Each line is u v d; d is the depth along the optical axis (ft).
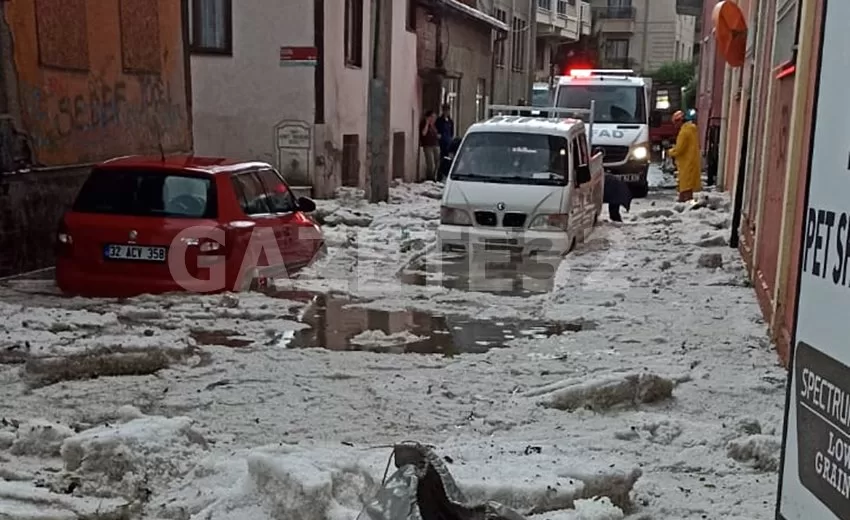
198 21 66.64
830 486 8.53
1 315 27.07
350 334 28.58
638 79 83.41
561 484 14.12
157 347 23.56
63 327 26.35
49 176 37.14
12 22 34.68
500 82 136.46
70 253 31.50
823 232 8.90
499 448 16.89
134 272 31.19
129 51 44.32
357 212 58.90
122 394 21.22
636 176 78.48
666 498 15.46
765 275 32.07
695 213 61.87
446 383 22.88
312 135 67.87
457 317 31.50
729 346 27.17
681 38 222.07
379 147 65.67
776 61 32.04
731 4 52.19
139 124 45.44
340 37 70.79
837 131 8.71
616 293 35.81
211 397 21.18
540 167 45.62
